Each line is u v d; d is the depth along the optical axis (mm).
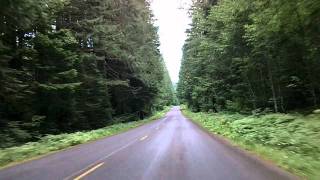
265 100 34594
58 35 31766
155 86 70125
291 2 20578
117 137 27844
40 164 14430
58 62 32531
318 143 13703
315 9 19453
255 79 35438
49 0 29984
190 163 13258
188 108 110938
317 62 25938
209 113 53469
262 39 28594
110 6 43125
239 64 35844
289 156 12961
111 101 57688
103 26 39812
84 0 39812
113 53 44312
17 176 11852
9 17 24078
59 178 11180
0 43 24781
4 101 26734
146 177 10836
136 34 49719
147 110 75688
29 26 26672
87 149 19656
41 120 31000
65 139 23500
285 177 10141
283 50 28875
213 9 37562
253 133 19531
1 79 24469
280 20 22094
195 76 58375
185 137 24875
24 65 29141
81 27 40000
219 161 13523
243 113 37094
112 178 10859
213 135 26141
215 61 41094
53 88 29797
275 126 20422
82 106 40406
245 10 29719
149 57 56594
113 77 53250
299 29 23672
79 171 12289
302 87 30906
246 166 12180
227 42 33438
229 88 43562
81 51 39531
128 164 13445
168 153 16391
